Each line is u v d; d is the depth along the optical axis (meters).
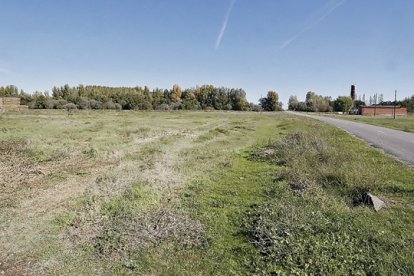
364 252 5.16
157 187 8.88
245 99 107.19
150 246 5.55
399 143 18.89
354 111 100.31
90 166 11.52
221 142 19.25
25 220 6.52
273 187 9.05
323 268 4.73
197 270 4.91
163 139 19.25
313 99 128.50
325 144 15.80
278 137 23.06
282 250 5.27
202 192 8.70
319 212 6.72
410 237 5.69
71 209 7.16
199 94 105.38
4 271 4.73
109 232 5.93
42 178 9.70
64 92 91.75
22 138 16.86
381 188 8.57
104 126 26.42
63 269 4.83
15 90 98.25
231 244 5.73
